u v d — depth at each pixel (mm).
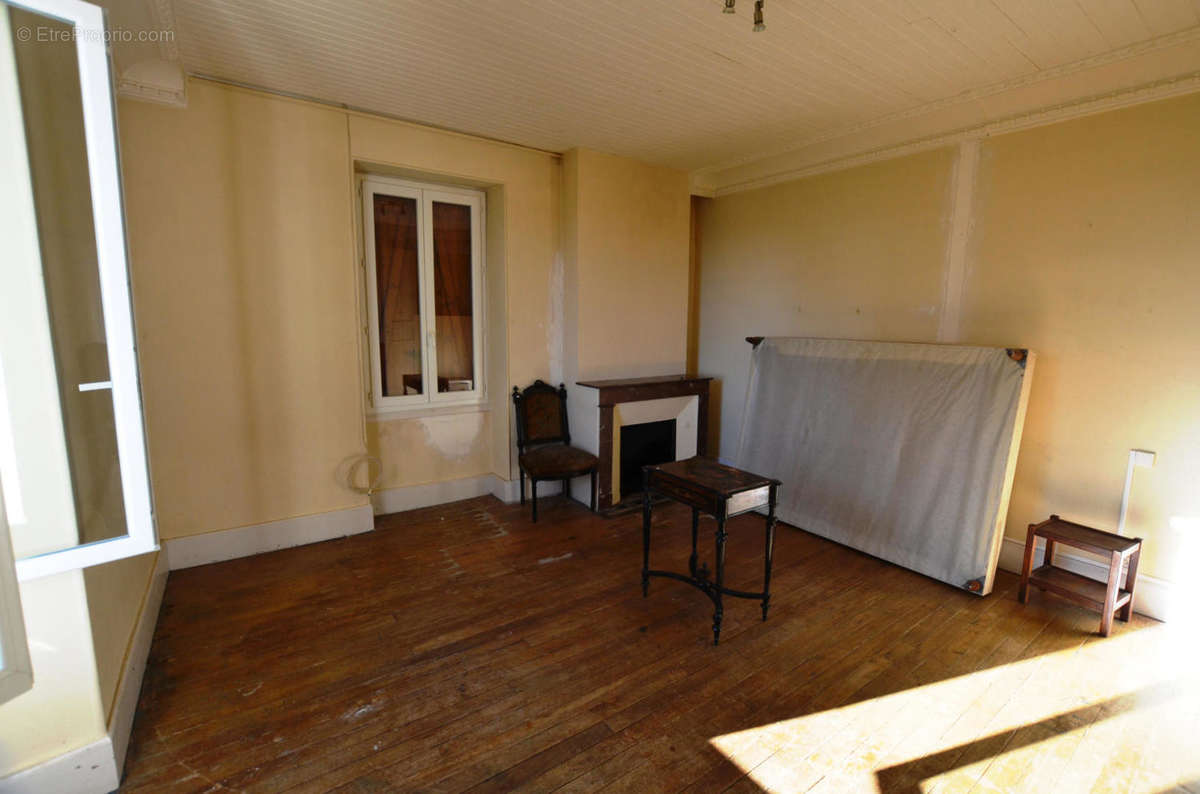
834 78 2732
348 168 3324
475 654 2314
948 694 2092
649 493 2725
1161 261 2512
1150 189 2520
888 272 3566
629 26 2248
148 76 2646
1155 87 2451
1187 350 2467
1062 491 2896
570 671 2209
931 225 3324
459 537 3543
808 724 1931
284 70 2742
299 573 3020
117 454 1532
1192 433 2477
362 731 1871
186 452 3008
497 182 3898
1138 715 1977
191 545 3055
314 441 3389
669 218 4492
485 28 2287
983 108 2986
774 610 2695
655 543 3496
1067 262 2799
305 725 1896
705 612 2670
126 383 1497
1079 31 2238
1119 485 2701
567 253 4148
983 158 3074
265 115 3045
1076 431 2828
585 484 4199
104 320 1471
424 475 4098
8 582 1187
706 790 1650
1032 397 2975
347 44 2441
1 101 1385
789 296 4211
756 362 4172
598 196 4074
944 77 2703
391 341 3885
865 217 3668
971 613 2674
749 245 4488
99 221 1430
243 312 3084
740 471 2648
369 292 3725
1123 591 2578
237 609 2639
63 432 1502
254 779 1668
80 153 1465
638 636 2461
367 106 3238
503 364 4117
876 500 3318
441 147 3635
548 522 3830
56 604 1509
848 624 2570
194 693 2047
